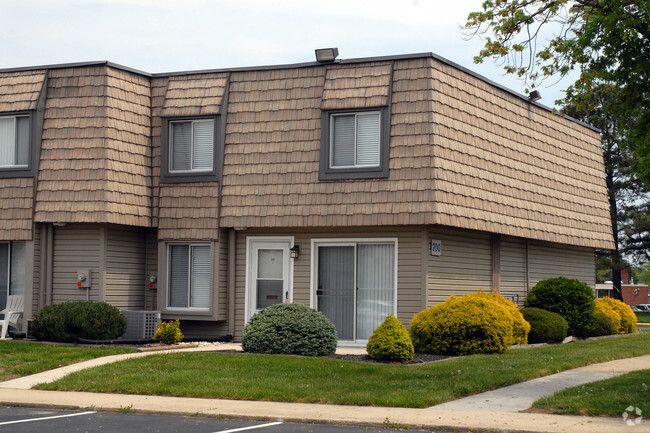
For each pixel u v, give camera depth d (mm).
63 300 20688
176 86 21641
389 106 19578
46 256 20844
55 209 20406
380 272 19953
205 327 21109
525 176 23109
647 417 11164
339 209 19594
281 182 20312
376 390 13438
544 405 12086
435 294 19594
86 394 13781
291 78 20844
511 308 19906
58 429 10781
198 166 21250
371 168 19516
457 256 20547
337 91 20125
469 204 20016
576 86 15594
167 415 12070
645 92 14789
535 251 24547
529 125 23922
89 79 20875
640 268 51812
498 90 22469
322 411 12039
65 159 20578
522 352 18172
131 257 21281
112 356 17031
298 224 19891
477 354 17766
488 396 13312
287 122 20594
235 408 12297
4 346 17938
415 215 18859
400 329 17016
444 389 13414
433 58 19656
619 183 45781
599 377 14930
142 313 20250
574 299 22500
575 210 25828
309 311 17641
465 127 20484
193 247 21203
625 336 24219
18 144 21234
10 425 11086
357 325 20094
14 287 21391
